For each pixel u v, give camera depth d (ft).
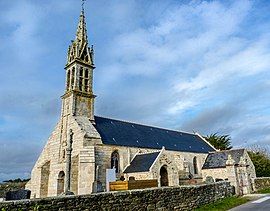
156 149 126.00
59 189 103.24
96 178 93.35
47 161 114.21
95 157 98.94
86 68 121.08
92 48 126.31
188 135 175.63
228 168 88.48
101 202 38.99
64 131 111.45
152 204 46.93
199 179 131.03
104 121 123.65
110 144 106.22
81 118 111.04
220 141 226.38
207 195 64.28
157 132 148.87
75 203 35.76
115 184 72.38
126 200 42.65
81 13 132.16
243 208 56.80
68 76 121.49
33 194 114.42
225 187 77.05
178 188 54.24
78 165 93.76
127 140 118.42
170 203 50.83
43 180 111.04
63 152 107.65
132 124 139.44
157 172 95.86
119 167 107.34
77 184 92.07
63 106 117.50
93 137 101.55
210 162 149.69
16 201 30.48
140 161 106.42
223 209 56.95
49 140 119.24
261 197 76.84
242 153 140.97
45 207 32.58
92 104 117.50
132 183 70.38
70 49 124.88
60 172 104.99
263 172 165.27
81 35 125.70
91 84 120.47
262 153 205.57
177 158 134.72
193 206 56.75
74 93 112.78
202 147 165.68
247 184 92.99
